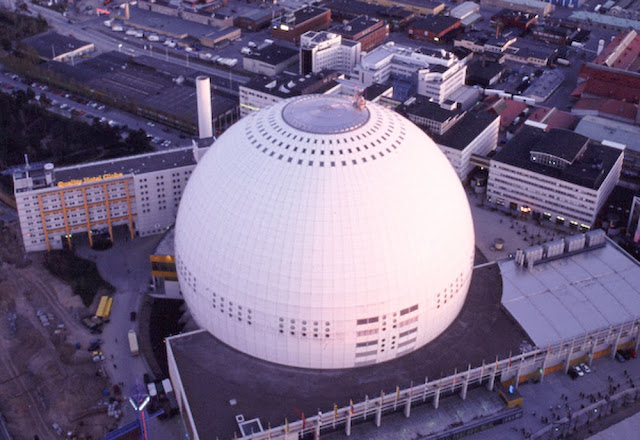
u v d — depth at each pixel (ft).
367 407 649.61
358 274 637.30
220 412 639.35
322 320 642.63
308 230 639.76
